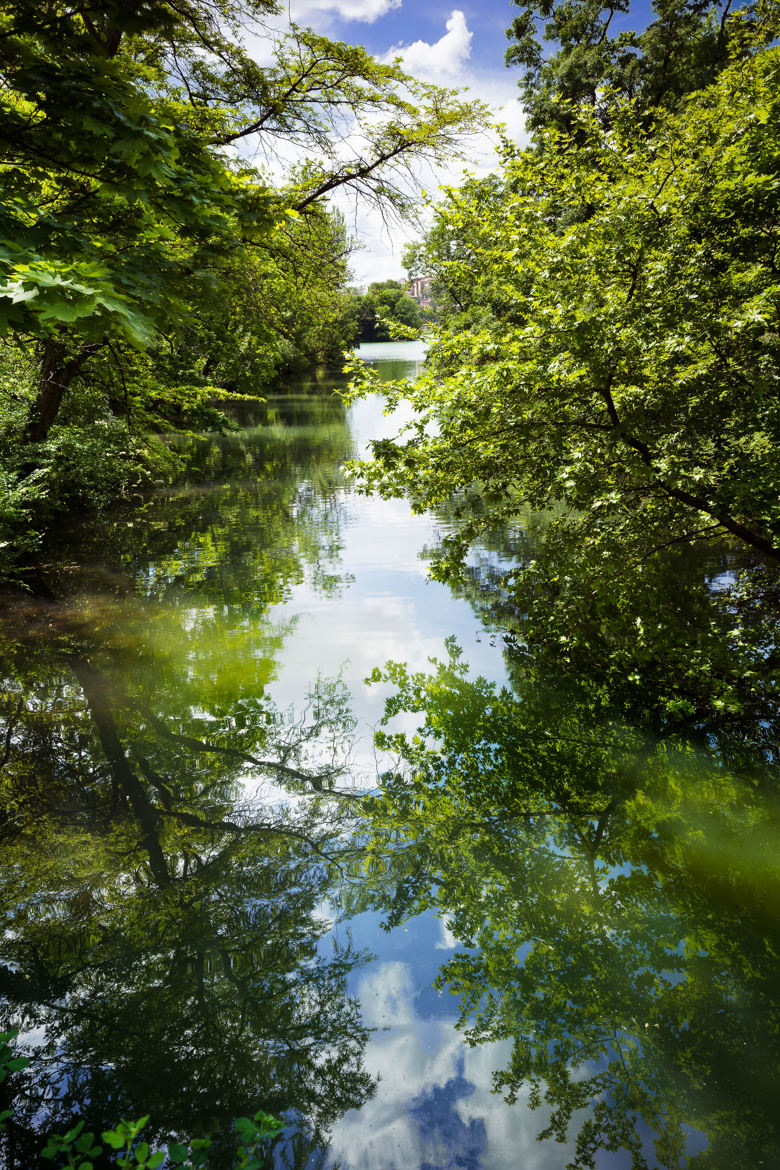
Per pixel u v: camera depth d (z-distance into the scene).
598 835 5.75
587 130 7.56
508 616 10.71
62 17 4.62
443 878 5.35
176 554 14.36
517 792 6.43
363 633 10.05
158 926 4.75
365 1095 3.49
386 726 7.54
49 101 4.34
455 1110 3.34
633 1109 3.35
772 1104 3.36
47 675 8.61
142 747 7.09
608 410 7.15
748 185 6.39
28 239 4.00
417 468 8.21
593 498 7.13
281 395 51.75
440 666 8.98
